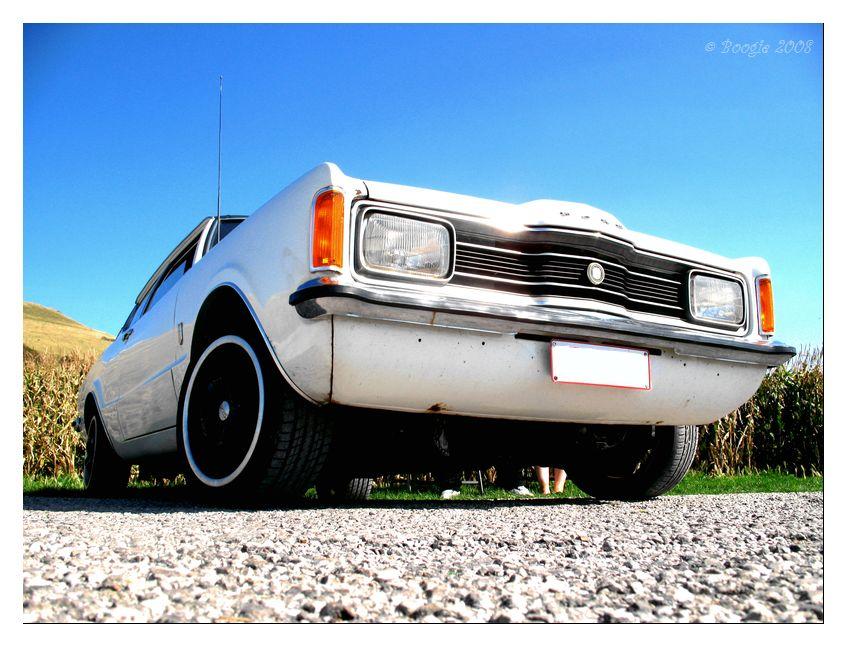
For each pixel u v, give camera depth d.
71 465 7.92
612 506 3.19
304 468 2.77
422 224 2.61
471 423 3.04
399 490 6.30
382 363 2.46
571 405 2.87
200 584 1.35
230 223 4.07
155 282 4.63
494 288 2.74
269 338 2.63
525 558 1.68
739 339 3.28
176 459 4.27
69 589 1.28
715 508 3.01
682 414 3.19
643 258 3.12
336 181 2.50
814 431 8.14
